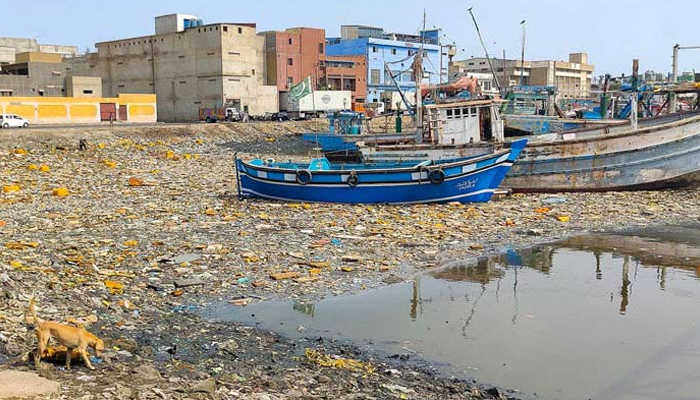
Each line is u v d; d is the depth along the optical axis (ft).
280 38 298.15
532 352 35.37
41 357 28.14
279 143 204.23
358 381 29.99
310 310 41.65
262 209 79.41
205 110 255.70
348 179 83.15
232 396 26.23
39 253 50.80
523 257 57.41
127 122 251.60
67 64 334.65
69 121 233.96
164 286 45.01
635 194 92.94
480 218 74.33
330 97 275.18
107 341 33.04
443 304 43.80
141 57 301.84
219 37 269.85
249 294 44.39
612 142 92.58
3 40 357.41
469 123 96.32
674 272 53.11
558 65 467.52
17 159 129.70
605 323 40.45
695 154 92.48
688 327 39.81
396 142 130.11
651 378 32.07
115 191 94.84
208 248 55.52
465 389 30.14
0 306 35.91
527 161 94.99
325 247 57.98
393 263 53.98
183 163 140.56
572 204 84.94
